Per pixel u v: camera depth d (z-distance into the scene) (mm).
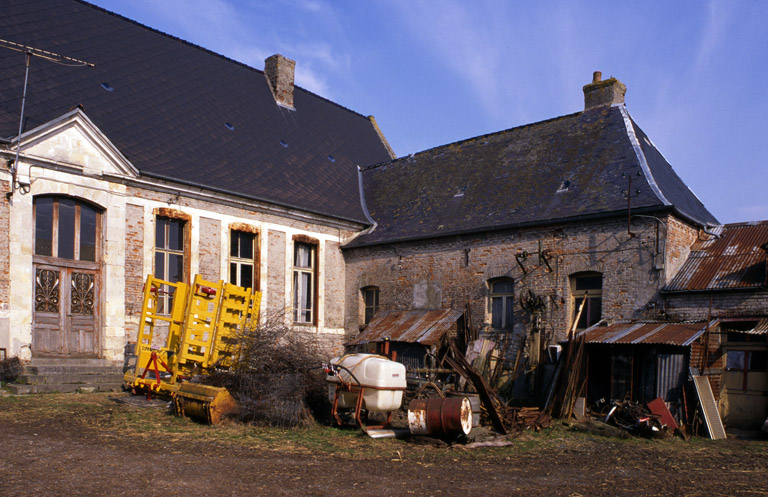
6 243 13219
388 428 10695
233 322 12945
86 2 18969
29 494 5832
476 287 17281
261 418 10578
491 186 18828
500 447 9875
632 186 15391
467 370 12023
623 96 18922
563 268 15672
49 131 13891
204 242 17000
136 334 15406
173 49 20906
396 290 19188
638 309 14367
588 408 13289
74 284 14508
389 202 21438
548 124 19656
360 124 27109
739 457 9805
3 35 15414
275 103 23203
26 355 13398
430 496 6543
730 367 13320
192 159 17422
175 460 7582
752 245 14430
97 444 8266
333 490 6586
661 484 7555
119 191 15289
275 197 18656
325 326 19875
